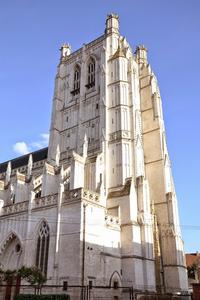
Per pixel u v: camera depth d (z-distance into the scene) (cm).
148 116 7894
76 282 4209
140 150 6875
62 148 7906
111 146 6888
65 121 8312
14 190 6331
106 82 7725
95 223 4847
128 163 6588
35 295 3441
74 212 4716
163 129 7744
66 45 9669
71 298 4138
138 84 8331
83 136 7600
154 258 5825
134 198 5875
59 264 4500
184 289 5947
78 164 6166
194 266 9456
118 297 4781
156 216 6612
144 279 5253
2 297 3769
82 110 8006
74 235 4550
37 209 5194
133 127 7038
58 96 8725
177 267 5984
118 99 7369
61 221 4794
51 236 4791
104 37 8644
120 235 5544
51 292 4319
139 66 8669
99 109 7588
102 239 4906
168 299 4678
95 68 8431
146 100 8106
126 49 8294
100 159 6512
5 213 5653
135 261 5225
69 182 6047
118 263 5222
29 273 3928
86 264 4416
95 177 6100
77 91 8494
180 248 6294
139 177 6191
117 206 5859
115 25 8769
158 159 7256
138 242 5488
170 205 6588
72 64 9106
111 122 7194
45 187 5834
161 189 6881
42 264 4703
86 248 4509
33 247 4947
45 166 6034
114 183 6397
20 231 5247
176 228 6378
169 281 5959
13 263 5181
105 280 4722
